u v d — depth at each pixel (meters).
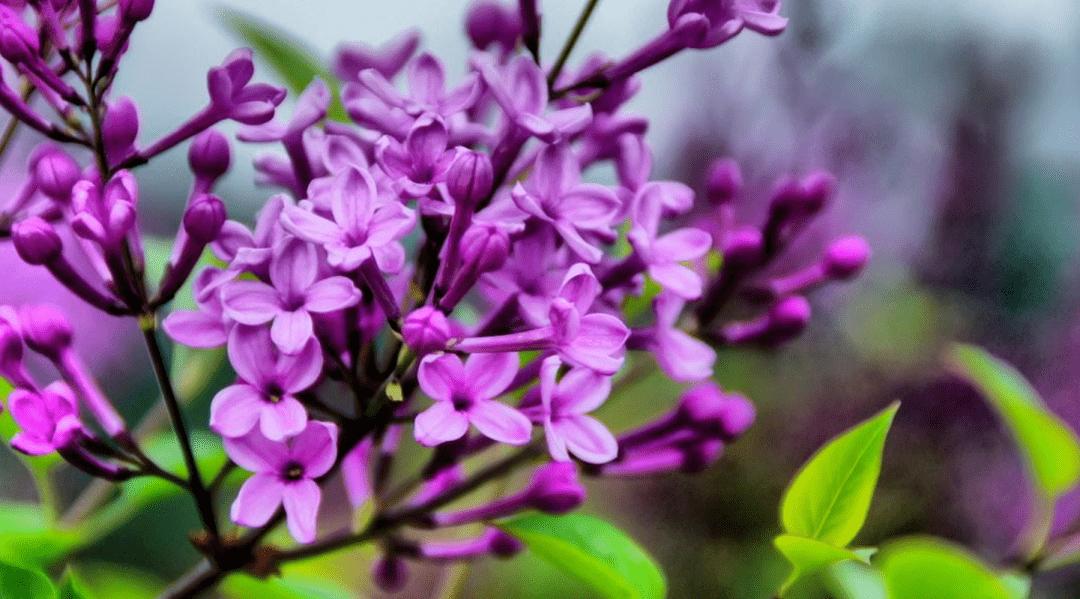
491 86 0.31
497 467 0.33
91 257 0.32
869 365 0.75
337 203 0.30
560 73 0.33
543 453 0.33
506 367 0.30
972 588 0.33
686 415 0.34
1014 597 0.34
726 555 0.73
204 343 0.31
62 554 0.36
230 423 0.30
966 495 0.69
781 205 0.35
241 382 0.30
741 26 0.32
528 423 0.30
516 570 0.76
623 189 0.32
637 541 0.74
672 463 0.35
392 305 0.30
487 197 0.32
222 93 0.31
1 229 0.33
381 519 0.33
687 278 0.32
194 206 0.31
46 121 0.31
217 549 0.32
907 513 0.70
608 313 0.32
